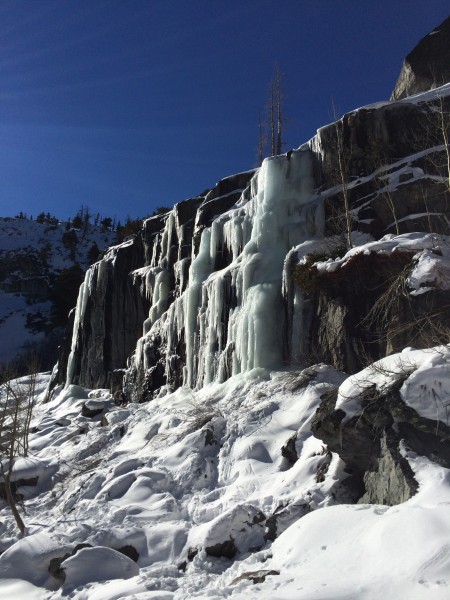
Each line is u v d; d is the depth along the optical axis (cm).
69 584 824
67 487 1488
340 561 627
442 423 780
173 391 2162
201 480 1238
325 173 1816
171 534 998
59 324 5819
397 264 1353
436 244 1352
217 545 895
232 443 1314
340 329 1450
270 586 623
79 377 3072
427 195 1556
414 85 2309
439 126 1584
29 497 1562
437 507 629
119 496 1252
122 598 696
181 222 2591
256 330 1642
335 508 758
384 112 1727
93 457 1666
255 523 919
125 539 984
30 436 2150
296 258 1628
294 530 761
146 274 2752
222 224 2133
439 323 1088
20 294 6806
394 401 846
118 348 2883
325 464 1025
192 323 2083
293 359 1565
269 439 1265
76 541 962
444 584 509
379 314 1359
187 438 1370
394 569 559
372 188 1675
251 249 1834
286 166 1873
